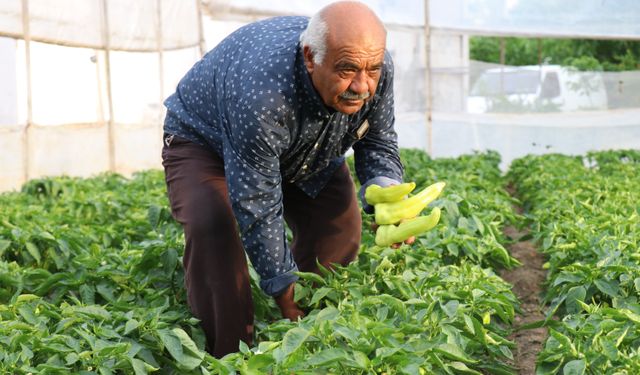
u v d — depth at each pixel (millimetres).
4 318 5770
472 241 7555
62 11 16516
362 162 6027
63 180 13711
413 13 19938
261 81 5109
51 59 17953
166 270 6730
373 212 5895
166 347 5383
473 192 10984
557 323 5828
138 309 5898
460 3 19812
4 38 16812
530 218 9672
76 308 5672
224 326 5742
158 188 12875
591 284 6340
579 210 9352
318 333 4715
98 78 18234
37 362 5188
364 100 5008
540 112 20703
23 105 18891
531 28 19625
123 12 17859
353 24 4703
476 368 5797
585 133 20547
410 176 13828
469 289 5883
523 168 15961
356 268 6230
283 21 5621
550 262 7484
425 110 20734
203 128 5758
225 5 17938
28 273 7117
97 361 5086
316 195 6305
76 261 7219
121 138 18031
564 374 4719
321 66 4809
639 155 17203
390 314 5352
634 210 8797
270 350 4613
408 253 6723
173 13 18375
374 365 4422
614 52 37562
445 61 20828
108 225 10531
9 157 15766
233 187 5379
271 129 5148
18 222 9188
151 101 18672
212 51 5836
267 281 5559
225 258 5664
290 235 8242
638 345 5152
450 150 20844
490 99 20938
